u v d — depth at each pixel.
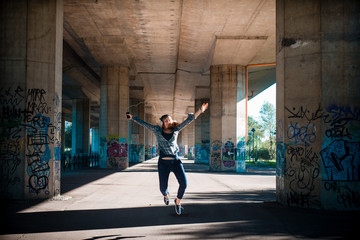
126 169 25.48
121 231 5.25
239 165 24.88
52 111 9.03
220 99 25.33
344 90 7.66
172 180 15.16
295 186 7.83
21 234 5.05
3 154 8.72
